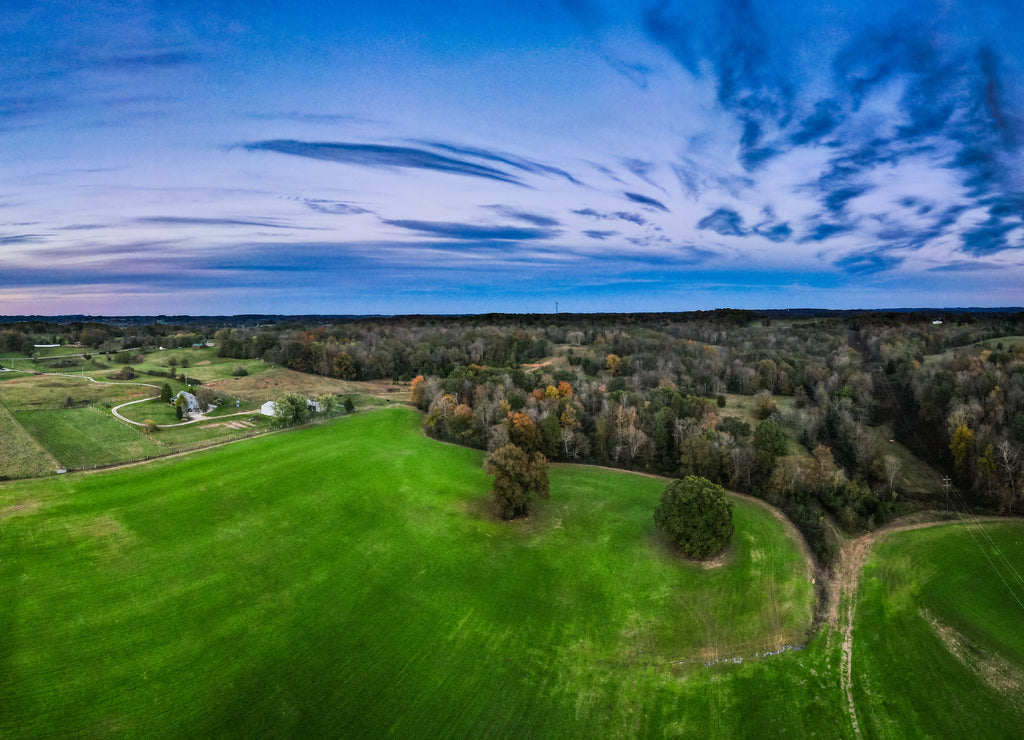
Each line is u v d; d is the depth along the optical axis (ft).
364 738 136.77
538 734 140.26
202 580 193.98
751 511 260.21
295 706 144.87
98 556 202.28
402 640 171.01
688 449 296.51
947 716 148.25
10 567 191.62
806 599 195.72
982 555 223.51
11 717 136.56
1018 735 142.92
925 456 312.91
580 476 304.09
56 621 169.07
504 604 189.26
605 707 149.18
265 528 231.30
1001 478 264.31
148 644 162.91
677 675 160.76
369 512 250.78
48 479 258.16
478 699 150.30
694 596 194.59
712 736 140.87
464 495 271.08
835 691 155.94
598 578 203.82
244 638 167.73
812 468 269.85
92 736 133.18
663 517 218.79
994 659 168.25
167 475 272.10
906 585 205.26
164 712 140.77
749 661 166.71
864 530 247.50
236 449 316.40
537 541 229.04
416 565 209.97
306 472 289.53
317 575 201.26
